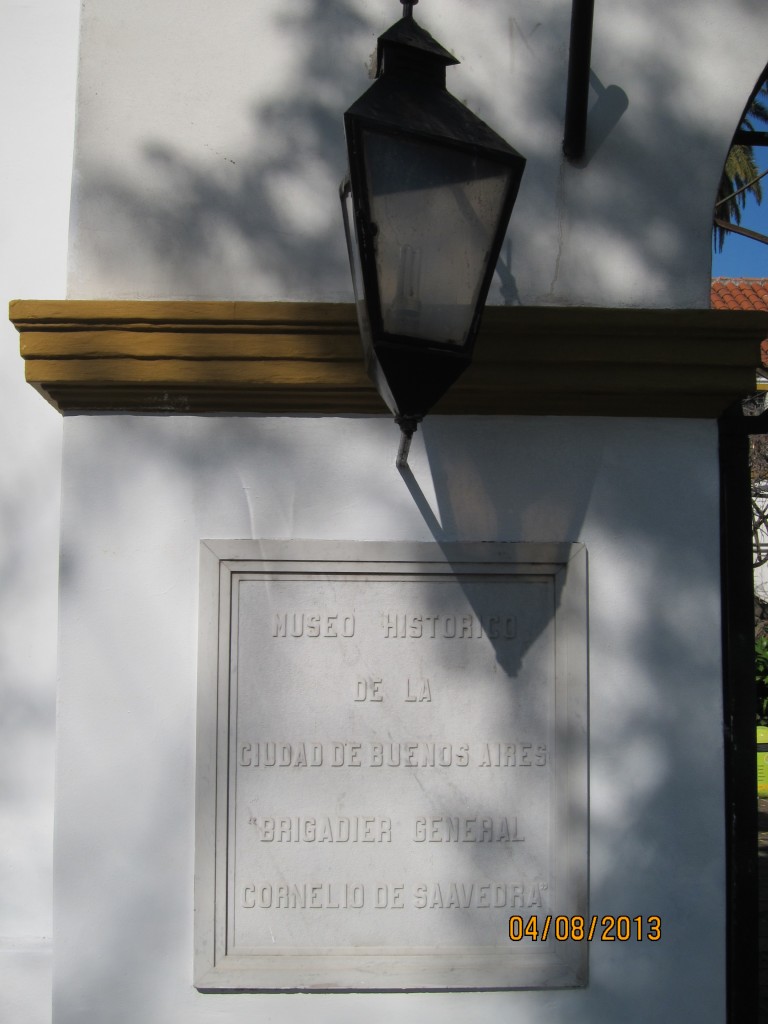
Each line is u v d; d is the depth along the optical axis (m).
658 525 2.81
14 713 3.11
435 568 2.73
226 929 2.64
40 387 2.72
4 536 3.15
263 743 2.69
